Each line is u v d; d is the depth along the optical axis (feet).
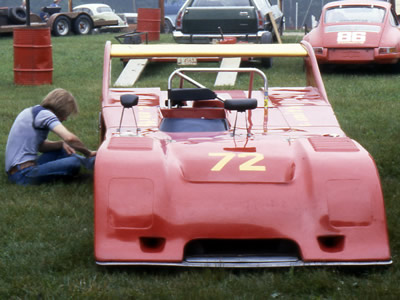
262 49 18.39
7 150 17.65
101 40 65.62
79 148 17.17
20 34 36.70
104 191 11.69
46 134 17.69
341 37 40.98
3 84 37.55
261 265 11.38
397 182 17.84
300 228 11.48
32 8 257.96
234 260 11.54
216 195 11.74
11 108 29.45
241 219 11.48
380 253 11.30
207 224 11.44
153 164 12.10
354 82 37.32
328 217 11.49
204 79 37.45
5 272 11.64
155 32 65.21
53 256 12.32
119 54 17.89
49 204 15.76
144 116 15.87
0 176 18.31
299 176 12.14
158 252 11.37
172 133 14.85
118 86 35.35
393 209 15.16
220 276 11.28
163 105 16.85
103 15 88.94
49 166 17.38
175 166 12.33
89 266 11.93
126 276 11.48
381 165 19.67
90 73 41.91
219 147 13.44
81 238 13.33
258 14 47.21
